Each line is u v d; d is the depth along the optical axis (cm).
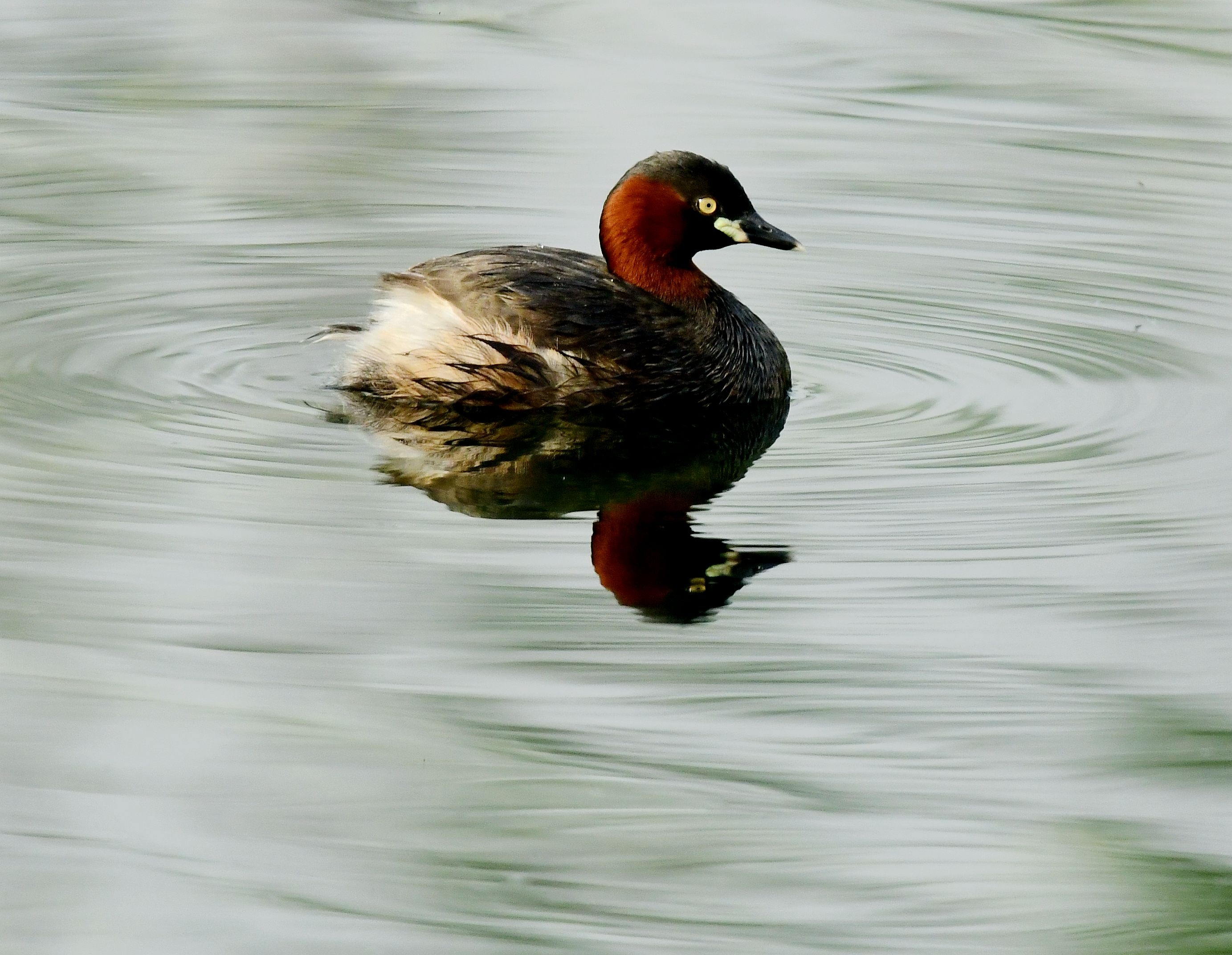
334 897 764
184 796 836
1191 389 1364
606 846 805
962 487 1186
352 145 1912
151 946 731
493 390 1327
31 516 1102
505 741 884
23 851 792
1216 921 762
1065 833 817
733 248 1717
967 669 952
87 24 2267
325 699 917
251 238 1673
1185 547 1088
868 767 869
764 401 1385
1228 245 1688
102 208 1728
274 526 1106
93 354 1393
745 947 740
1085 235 1716
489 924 751
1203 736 889
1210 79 2106
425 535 1105
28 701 909
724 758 873
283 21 2300
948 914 762
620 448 1280
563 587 1041
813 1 2381
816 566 1073
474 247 1664
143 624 984
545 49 2236
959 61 2180
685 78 2139
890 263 1661
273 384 1355
